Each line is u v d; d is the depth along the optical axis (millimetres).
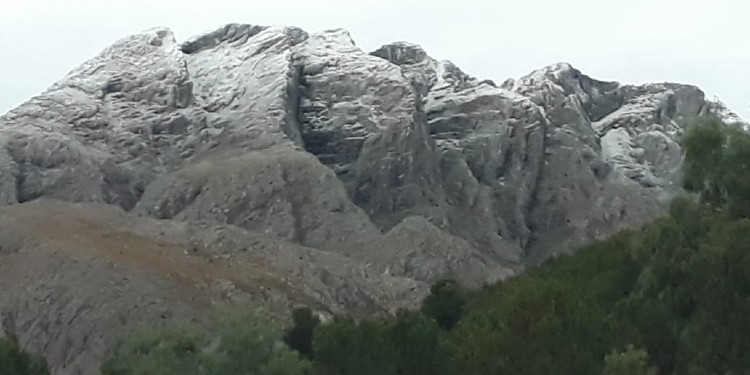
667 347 57375
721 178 59750
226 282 125750
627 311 58688
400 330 64812
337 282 140625
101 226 148625
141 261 126750
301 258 146625
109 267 120562
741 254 55312
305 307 114562
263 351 63938
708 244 56062
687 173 61625
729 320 55125
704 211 59375
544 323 56219
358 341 64688
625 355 50906
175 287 118688
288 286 133500
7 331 112125
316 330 71625
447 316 91062
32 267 122250
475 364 57000
